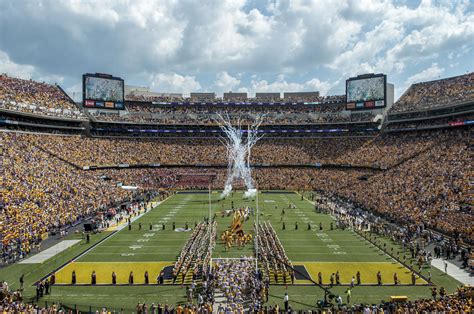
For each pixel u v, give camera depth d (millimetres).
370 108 96312
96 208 57094
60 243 40688
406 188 59000
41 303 25484
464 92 78000
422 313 20719
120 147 93312
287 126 107250
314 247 39219
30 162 62031
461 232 38250
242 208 58375
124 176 83125
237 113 113500
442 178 56344
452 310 20297
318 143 102312
